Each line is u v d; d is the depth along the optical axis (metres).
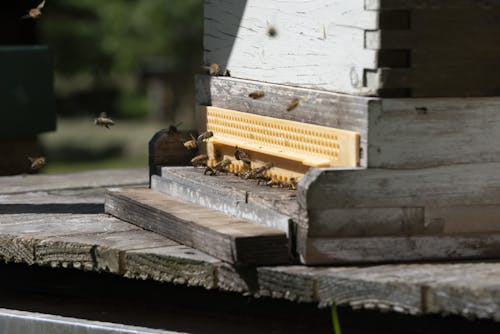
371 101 5.11
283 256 5.12
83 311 6.31
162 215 5.92
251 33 6.41
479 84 5.30
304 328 5.71
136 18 32.69
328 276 4.83
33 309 6.41
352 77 5.36
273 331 5.67
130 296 6.49
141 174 9.22
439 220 5.21
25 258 6.03
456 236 5.23
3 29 10.15
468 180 5.24
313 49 5.73
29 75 9.60
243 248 5.05
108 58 34.78
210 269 5.19
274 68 6.17
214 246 5.26
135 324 5.96
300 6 5.85
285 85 6.05
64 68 34.56
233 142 6.43
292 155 5.77
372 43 5.18
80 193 8.00
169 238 5.84
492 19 5.28
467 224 5.25
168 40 33.06
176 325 5.89
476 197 5.25
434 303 4.55
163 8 32.50
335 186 5.07
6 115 9.52
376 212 5.13
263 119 6.18
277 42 6.12
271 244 5.09
